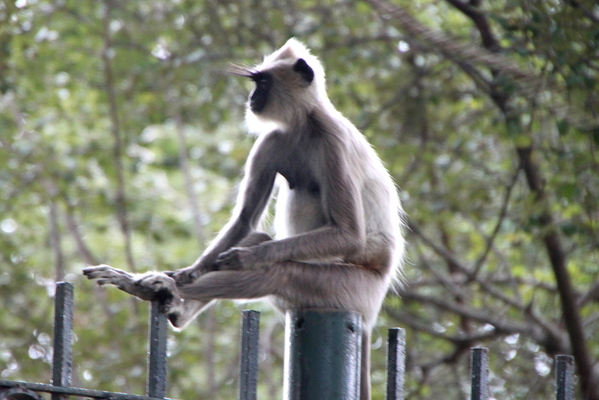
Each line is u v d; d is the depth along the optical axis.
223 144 19.77
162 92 17.12
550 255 12.83
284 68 8.03
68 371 4.00
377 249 7.48
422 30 12.98
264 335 16.11
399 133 16.11
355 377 4.92
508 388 14.34
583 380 12.52
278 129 8.11
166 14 17.20
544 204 12.37
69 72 17.67
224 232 7.79
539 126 13.16
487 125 15.45
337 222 7.13
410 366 15.10
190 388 15.89
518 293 14.34
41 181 17.66
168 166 20.77
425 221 15.84
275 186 8.39
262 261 6.73
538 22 11.66
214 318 16.72
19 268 17.05
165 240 18.22
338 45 15.89
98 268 6.07
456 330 16.59
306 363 4.88
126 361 14.95
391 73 16.77
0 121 18.31
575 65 11.61
